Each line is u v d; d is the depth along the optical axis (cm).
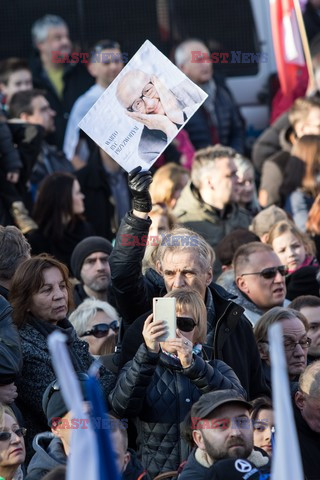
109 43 1708
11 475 828
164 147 939
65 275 937
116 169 1590
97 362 922
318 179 1502
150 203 949
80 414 548
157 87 936
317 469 931
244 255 1116
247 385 969
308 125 1625
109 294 1159
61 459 786
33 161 1499
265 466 802
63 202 1382
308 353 1096
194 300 898
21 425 873
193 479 784
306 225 1420
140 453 884
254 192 1512
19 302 920
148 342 859
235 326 971
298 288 1234
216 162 1345
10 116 1590
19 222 1423
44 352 907
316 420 941
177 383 883
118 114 939
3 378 859
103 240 1250
